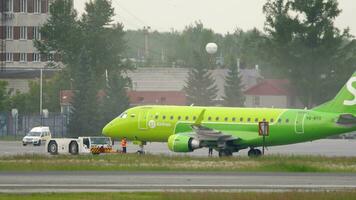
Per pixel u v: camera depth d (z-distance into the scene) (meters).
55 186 159.38
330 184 166.00
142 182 167.25
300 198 137.50
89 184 163.12
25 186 159.12
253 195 140.38
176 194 142.00
